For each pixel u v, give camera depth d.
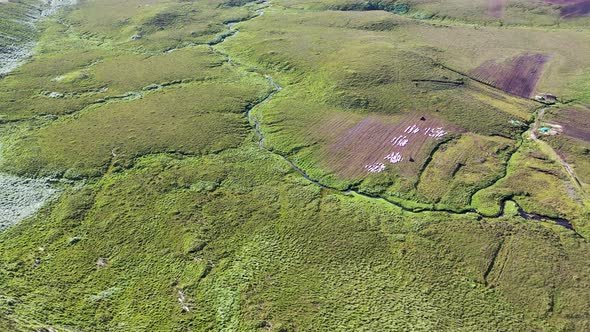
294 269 32.53
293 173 43.00
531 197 38.62
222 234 35.66
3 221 36.66
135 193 40.03
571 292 30.31
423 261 33.03
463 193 39.31
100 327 28.20
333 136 47.62
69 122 51.12
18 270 32.22
